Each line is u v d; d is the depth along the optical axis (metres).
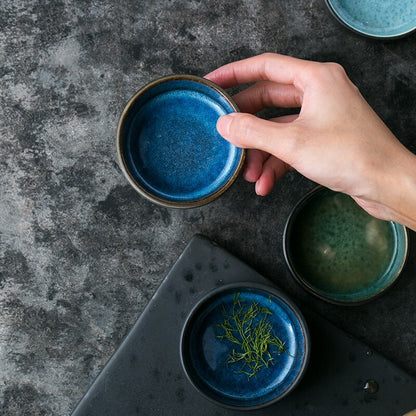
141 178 1.21
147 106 1.21
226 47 1.42
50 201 1.41
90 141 1.41
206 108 1.22
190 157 1.22
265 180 1.31
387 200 1.10
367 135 1.07
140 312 1.43
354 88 1.12
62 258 1.42
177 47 1.41
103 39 1.40
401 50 1.42
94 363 1.43
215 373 1.33
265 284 1.31
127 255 1.42
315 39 1.42
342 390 1.37
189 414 1.37
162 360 1.37
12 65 1.39
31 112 1.40
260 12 1.41
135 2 1.40
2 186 1.40
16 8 1.38
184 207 1.13
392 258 1.39
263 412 1.37
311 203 1.39
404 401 1.37
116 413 1.37
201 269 1.38
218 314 1.34
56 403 1.43
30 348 1.43
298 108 1.42
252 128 1.05
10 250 1.42
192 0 1.41
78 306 1.43
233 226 1.43
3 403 1.43
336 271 1.40
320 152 1.06
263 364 1.34
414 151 1.43
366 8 1.39
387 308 1.43
